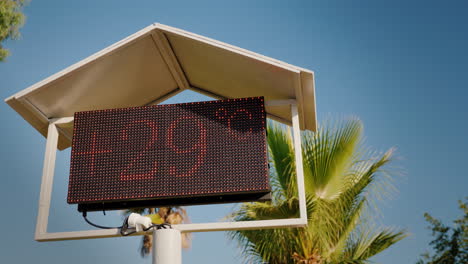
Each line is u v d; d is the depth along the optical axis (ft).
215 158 16.57
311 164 29.48
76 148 17.48
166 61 20.36
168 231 15.99
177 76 21.56
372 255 29.35
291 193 28.94
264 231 29.63
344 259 28.68
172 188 16.42
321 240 28.43
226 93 21.70
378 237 29.14
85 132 17.67
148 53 19.40
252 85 19.58
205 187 16.26
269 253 29.55
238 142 16.66
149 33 18.31
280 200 29.50
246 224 16.34
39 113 18.99
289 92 18.49
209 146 16.78
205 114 17.24
